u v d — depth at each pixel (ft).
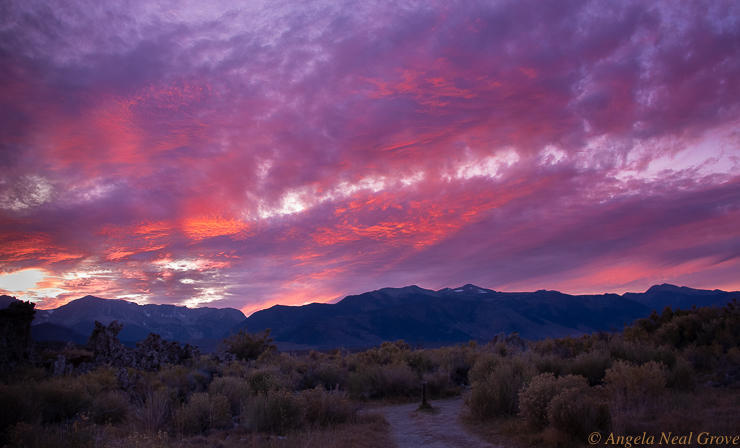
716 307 85.51
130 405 51.19
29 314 74.64
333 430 44.83
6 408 34.47
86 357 83.30
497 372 51.42
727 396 39.47
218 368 84.89
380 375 76.33
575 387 36.96
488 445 37.68
